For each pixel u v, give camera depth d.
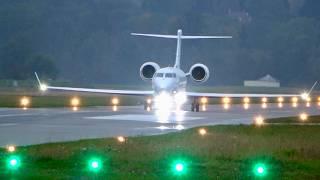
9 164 55.44
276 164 60.44
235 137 84.56
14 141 78.62
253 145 74.00
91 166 55.78
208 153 65.88
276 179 52.94
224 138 82.62
